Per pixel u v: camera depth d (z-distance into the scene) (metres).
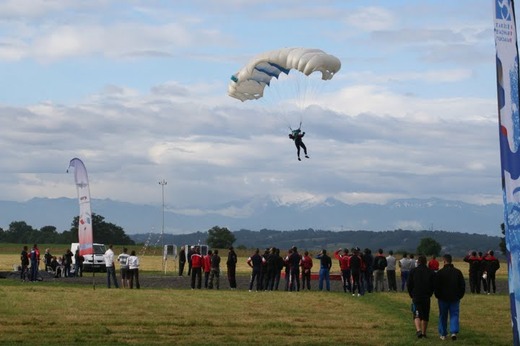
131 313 32.78
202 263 46.91
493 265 46.22
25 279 53.09
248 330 28.72
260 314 33.22
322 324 30.50
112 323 29.73
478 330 29.58
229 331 28.42
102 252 73.56
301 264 46.47
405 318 32.75
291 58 46.62
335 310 35.25
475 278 46.25
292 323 30.56
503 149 21.88
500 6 21.89
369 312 34.72
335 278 59.06
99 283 52.69
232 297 40.50
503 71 21.88
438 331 28.86
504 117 21.89
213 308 35.16
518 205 21.88
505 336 28.22
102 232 195.25
